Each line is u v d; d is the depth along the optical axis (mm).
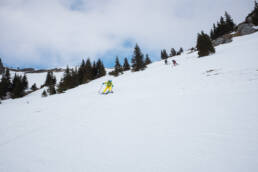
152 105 5293
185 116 3568
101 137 2984
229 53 15773
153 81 13430
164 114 3994
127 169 1838
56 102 10539
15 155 2652
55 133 3631
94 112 5559
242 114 3082
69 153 2467
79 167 2021
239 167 1585
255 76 6336
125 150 2324
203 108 3953
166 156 2006
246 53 12438
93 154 2330
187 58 28781
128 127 3379
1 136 4008
